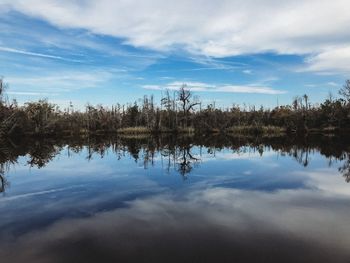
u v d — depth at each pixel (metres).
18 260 10.70
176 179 24.16
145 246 11.57
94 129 95.38
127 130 97.44
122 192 20.05
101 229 13.35
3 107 67.25
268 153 42.00
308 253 10.84
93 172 27.73
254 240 11.95
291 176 24.89
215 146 53.25
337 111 98.44
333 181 22.84
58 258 10.80
